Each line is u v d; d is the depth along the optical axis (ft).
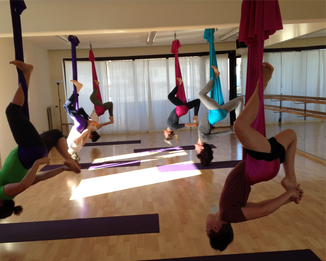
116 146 26.94
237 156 21.16
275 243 9.46
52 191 15.17
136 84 33.50
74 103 17.35
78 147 18.01
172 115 18.22
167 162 20.34
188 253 9.13
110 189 15.25
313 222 10.74
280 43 21.56
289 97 20.70
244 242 9.61
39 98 28.12
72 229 10.92
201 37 27.12
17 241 10.14
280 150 6.40
